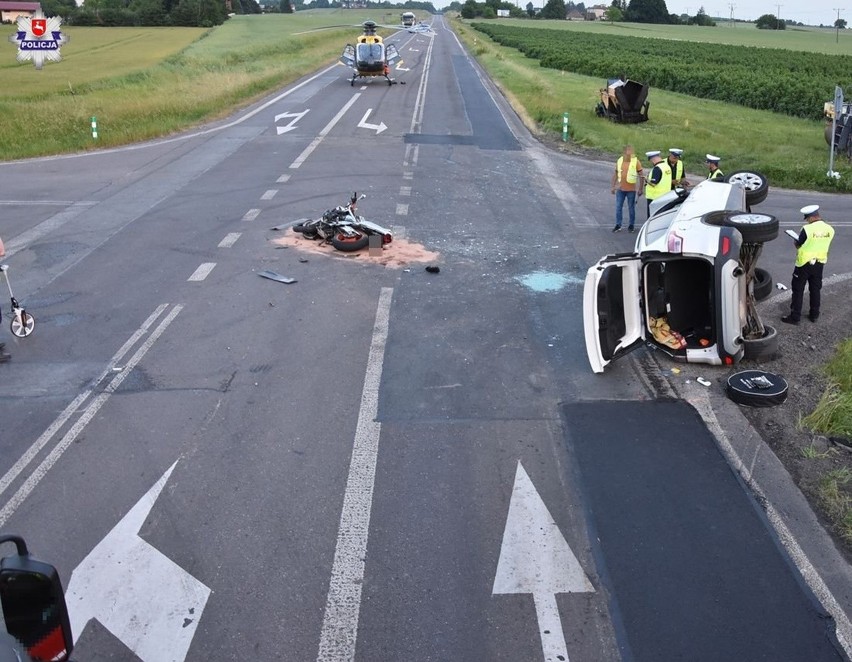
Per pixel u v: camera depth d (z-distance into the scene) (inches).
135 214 606.9
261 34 3134.8
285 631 205.3
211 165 789.2
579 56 2190.0
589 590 221.5
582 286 467.5
